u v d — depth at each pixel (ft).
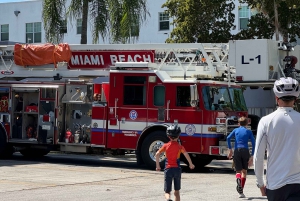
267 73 76.38
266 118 26.61
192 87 73.26
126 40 109.50
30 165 81.00
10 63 92.32
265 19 122.72
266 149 26.78
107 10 109.91
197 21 122.42
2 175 68.23
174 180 44.21
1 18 205.36
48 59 88.33
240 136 55.31
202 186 60.18
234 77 79.71
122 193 54.34
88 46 86.53
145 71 77.30
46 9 109.09
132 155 104.01
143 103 77.25
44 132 84.84
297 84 26.84
